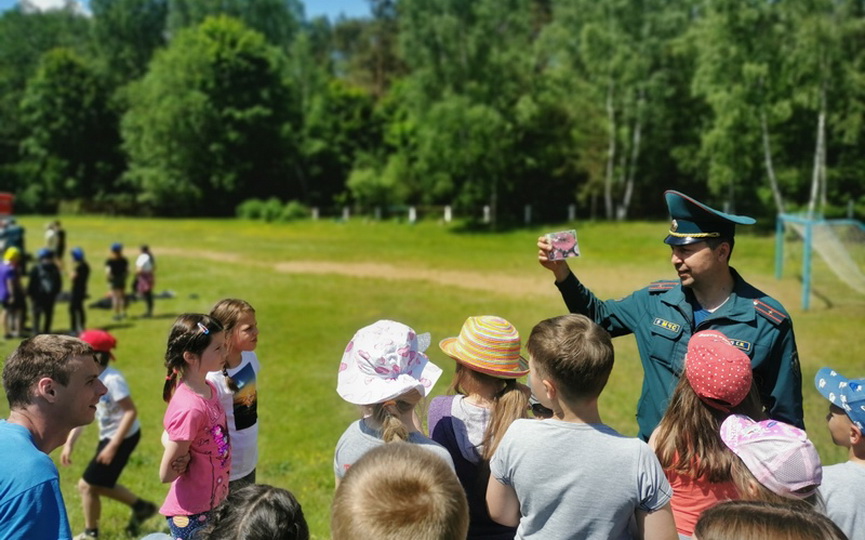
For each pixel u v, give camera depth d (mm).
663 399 3586
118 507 6773
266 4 87062
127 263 17266
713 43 38312
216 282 22891
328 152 66688
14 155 76625
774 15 37281
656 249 33250
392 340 3295
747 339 3387
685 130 47469
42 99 69188
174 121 61469
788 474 2742
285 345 14211
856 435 3090
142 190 69250
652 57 45125
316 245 35500
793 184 42094
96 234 40438
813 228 20078
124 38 82062
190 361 3963
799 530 2121
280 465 7945
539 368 2844
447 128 45188
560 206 52531
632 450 2746
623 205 49281
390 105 69438
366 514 2115
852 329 15266
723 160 39281
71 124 68750
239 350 4531
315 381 11547
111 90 78062
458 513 2189
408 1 45500
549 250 3828
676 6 47562
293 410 10008
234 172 62125
